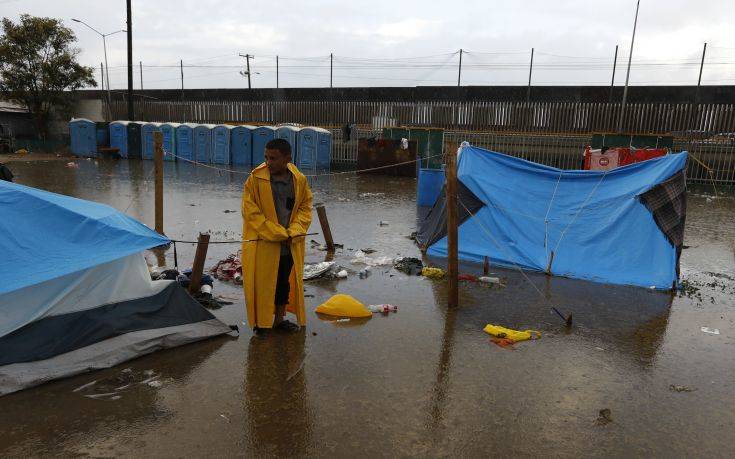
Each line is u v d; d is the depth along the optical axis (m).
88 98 36.09
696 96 23.77
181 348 4.62
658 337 5.31
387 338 5.01
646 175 7.62
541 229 7.96
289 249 4.91
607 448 3.33
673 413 3.80
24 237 4.16
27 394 3.74
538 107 25.27
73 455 3.09
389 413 3.65
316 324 5.32
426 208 13.45
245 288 4.87
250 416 3.56
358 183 19.09
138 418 3.50
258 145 25.00
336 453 3.18
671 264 7.09
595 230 7.70
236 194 15.12
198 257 5.83
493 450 3.26
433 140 22.16
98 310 4.39
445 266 7.79
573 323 5.63
